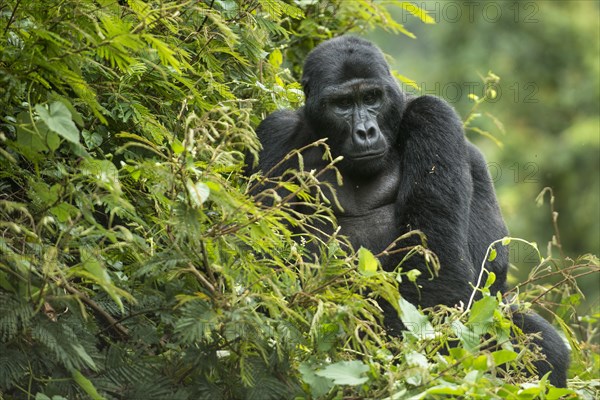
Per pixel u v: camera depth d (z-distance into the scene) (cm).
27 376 647
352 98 1022
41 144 647
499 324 736
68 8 673
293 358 686
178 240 672
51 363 644
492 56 3216
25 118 651
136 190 801
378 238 1017
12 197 748
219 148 657
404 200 998
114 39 652
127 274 715
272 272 699
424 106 1049
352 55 1035
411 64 3409
